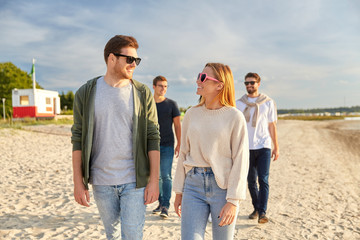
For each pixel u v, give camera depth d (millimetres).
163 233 3871
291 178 7617
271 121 4426
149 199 2234
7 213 4418
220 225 2061
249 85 4352
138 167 2203
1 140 12867
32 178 6723
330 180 7477
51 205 4875
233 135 2180
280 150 13000
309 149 13555
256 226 4258
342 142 16969
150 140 2324
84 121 2197
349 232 4125
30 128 17984
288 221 4508
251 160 4340
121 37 2223
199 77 2285
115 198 2213
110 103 2180
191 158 2275
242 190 2104
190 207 2178
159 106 4398
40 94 26609
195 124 2234
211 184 2170
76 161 2215
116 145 2176
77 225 4055
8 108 41344
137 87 2316
